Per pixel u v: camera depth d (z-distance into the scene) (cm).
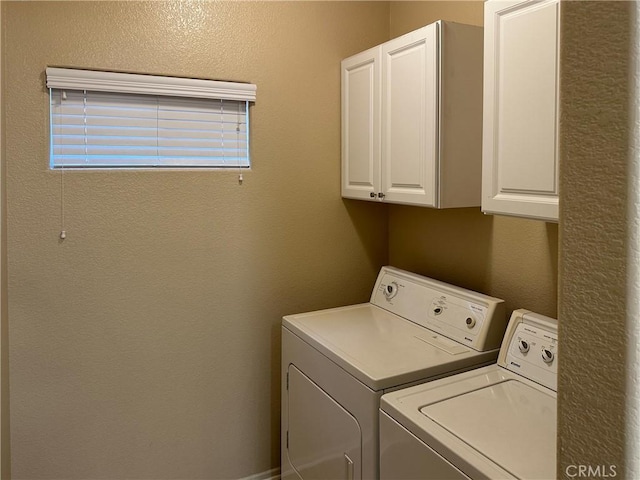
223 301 234
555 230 187
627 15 54
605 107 56
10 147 192
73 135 206
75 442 212
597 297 58
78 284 207
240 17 227
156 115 219
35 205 197
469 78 193
